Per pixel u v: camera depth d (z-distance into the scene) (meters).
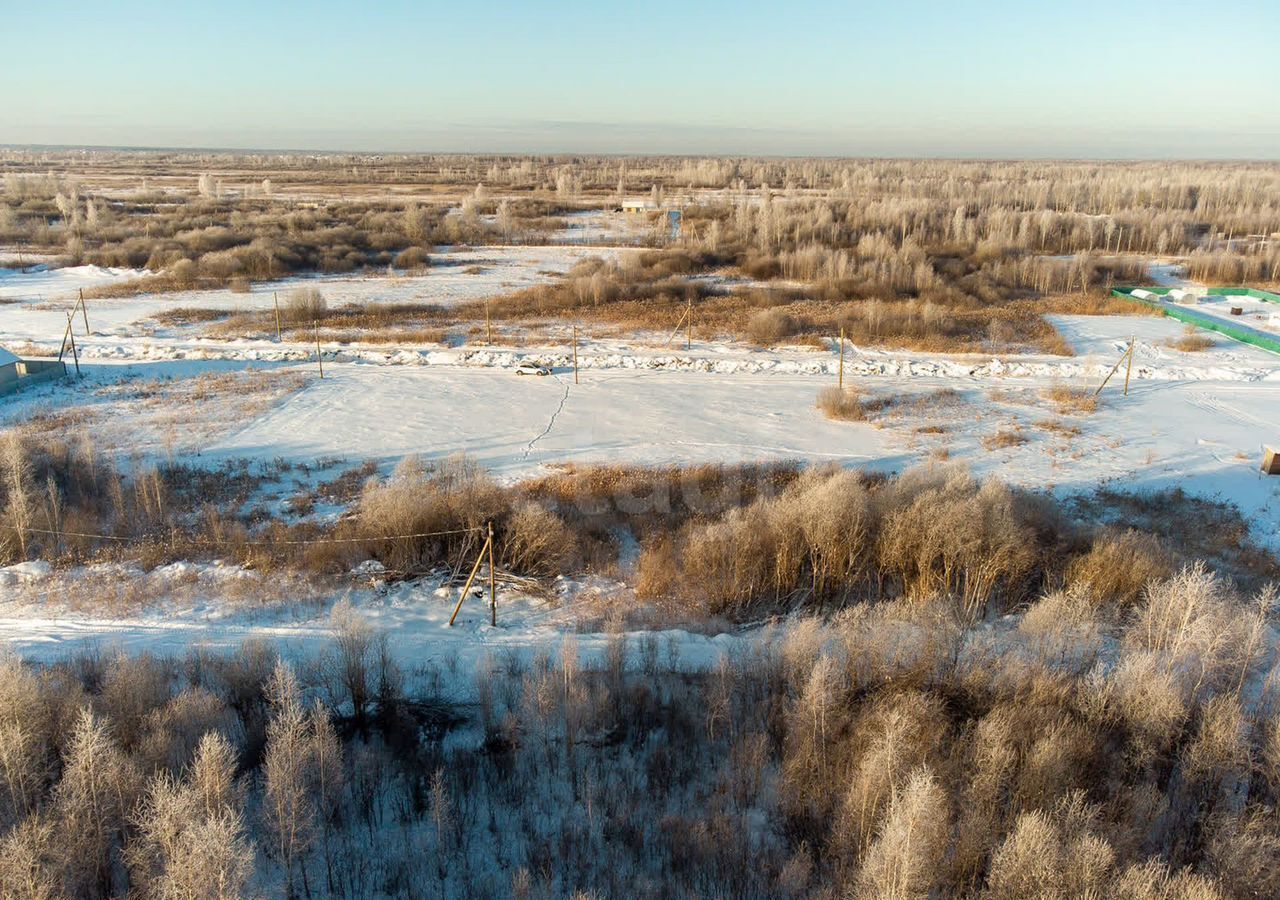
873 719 13.72
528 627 18.48
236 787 12.14
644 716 15.37
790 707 15.16
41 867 10.65
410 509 21.22
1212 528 23.16
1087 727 13.85
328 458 27.61
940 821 11.52
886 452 28.88
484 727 15.05
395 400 33.53
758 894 12.02
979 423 31.89
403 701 15.59
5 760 11.82
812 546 20.08
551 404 33.50
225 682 15.38
